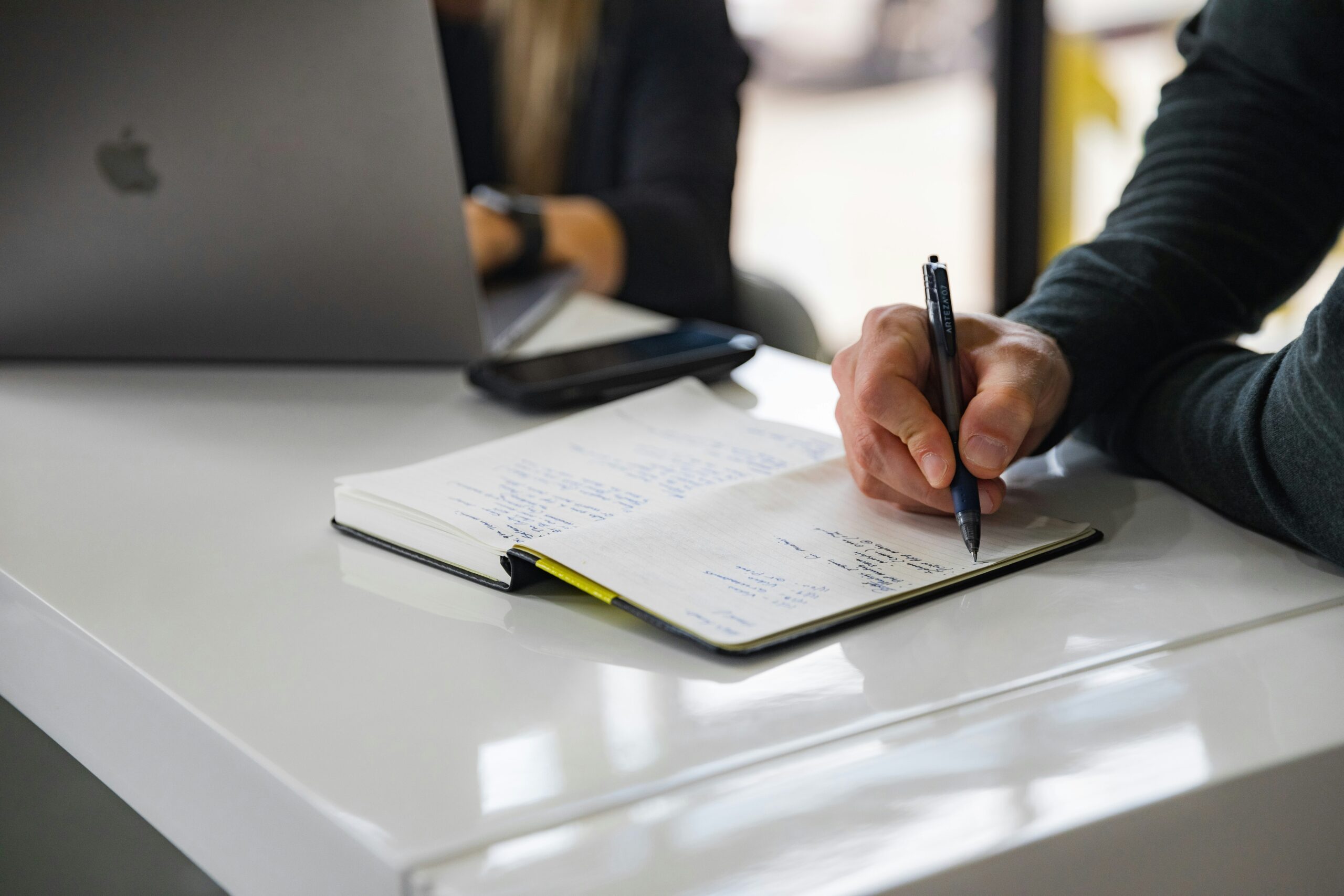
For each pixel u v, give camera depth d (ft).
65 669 1.60
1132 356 2.16
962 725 1.26
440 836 1.06
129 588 1.68
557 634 1.52
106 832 1.61
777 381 2.83
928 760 1.19
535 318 3.51
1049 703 1.30
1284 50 2.27
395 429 2.50
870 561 1.69
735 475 2.08
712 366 2.76
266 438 2.43
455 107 6.78
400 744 1.23
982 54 8.91
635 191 5.85
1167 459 2.02
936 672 1.38
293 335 2.98
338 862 1.10
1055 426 2.08
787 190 9.20
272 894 1.24
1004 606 1.57
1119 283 2.21
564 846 1.05
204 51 2.60
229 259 2.85
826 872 1.02
